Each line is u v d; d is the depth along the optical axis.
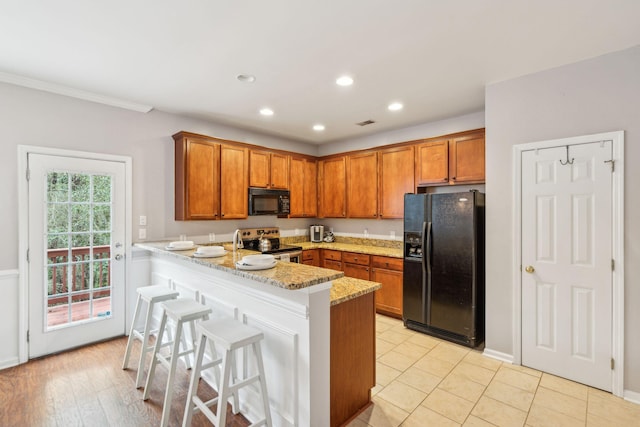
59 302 2.97
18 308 2.74
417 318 3.48
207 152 3.76
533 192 2.62
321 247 4.79
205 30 2.00
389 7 1.76
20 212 2.75
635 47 2.18
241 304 2.15
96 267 3.18
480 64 2.46
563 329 2.50
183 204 3.58
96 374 2.56
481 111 3.61
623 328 2.24
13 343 2.72
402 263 3.81
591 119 2.34
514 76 2.67
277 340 1.88
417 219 3.49
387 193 4.30
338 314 1.96
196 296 2.62
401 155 4.14
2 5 1.73
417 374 2.58
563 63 2.43
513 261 2.73
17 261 2.74
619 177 2.23
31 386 2.38
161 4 1.74
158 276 3.31
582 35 2.04
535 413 2.08
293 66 2.50
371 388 2.28
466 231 3.10
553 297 2.55
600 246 2.33
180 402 2.19
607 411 2.09
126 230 3.36
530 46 2.18
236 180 4.04
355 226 5.07
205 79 2.74
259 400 1.98
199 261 2.24
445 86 2.89
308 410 1.71
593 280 2.36
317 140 5.15
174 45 2.18
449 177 3.68
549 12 1.80
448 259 3.23
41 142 2.85
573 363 2.46
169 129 3.69
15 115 2.72
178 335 2.02
